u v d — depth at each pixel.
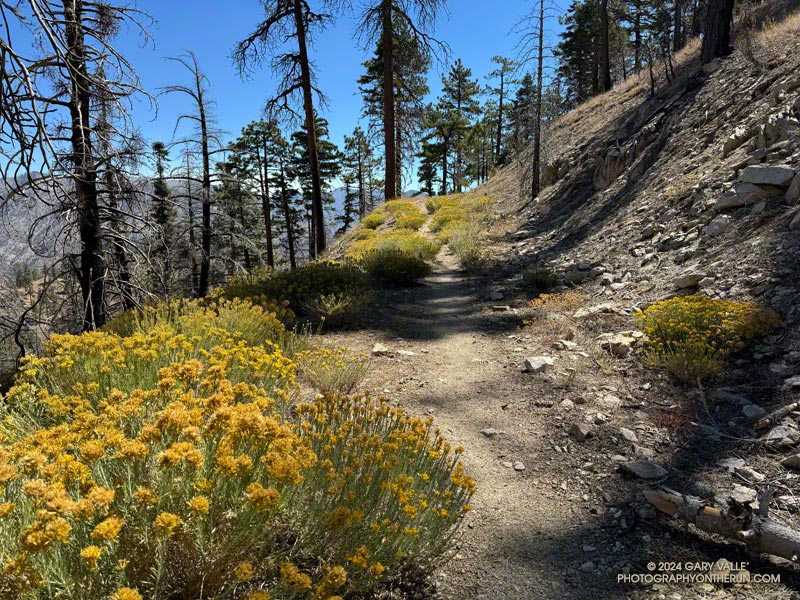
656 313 6.04
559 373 5.57
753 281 6.14
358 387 5.43
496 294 9.98
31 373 3.63
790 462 3.30
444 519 2.66
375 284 11.35
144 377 3.69
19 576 1.55
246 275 11.91
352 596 2.38
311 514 2.42
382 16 20.08
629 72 42.59
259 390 3.58
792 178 7.32
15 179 4.71
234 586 2.01
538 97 18.34
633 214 11.29
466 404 5.10
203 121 15.36
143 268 10.96
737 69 13.48
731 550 2.70
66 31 7.62
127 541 1.84
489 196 24.92
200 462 1.95
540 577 2.67
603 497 3.37
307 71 17.11
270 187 40.03
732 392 4.44
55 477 1.94
